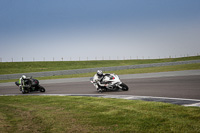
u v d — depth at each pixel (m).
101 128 5.23
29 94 13.84
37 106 8.86
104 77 12.48
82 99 9.87
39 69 46.84
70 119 6.23
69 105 8.52
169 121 5.41
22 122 6.19
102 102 8.69
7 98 12.22
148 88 12.61
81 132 5.01
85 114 6.76
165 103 7.59
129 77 21.16
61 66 52.72
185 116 5.79
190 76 17.75
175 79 16.36
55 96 11.55
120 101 8.65
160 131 4.78
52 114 7.00
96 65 54.16
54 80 23.92
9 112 7.82
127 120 5.78
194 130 4.70
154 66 40.56
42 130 5.32
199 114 5.89
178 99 8.52
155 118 5.74
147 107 7.11
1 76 30.03
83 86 16.12
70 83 19.36
